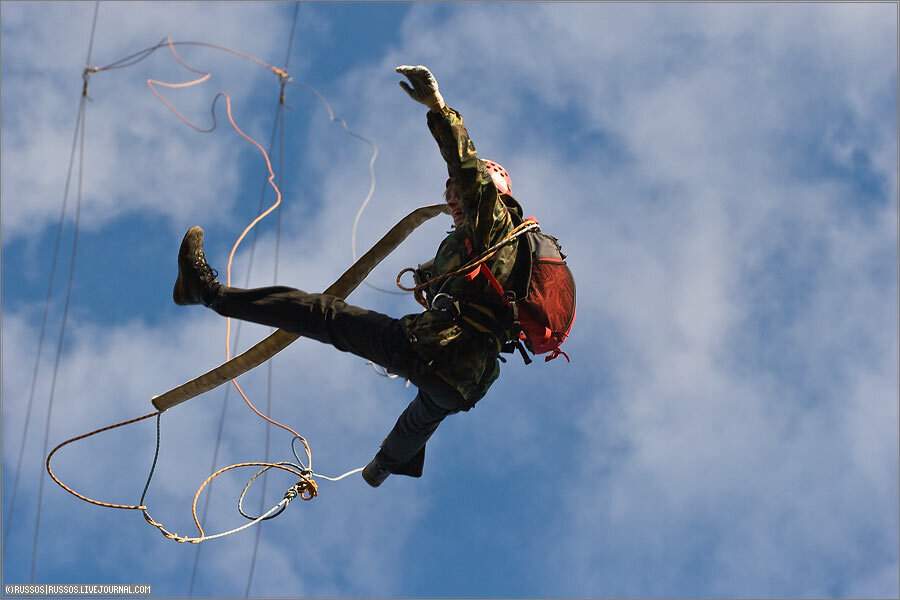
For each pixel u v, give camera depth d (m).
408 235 6.46
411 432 6.47
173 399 6.55
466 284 5.79
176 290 5.84
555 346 6.06
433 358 5.69
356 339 5.74
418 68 5.44
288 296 5.77
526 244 5.86
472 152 5.55
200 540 6.70
